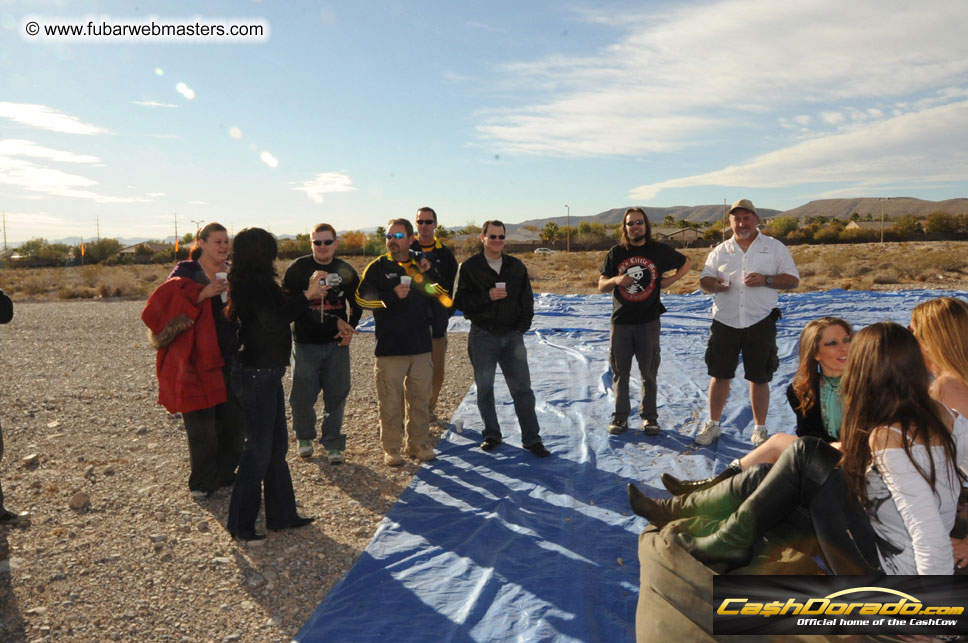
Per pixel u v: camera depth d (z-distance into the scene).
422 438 5.77
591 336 12.40
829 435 3.20
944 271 25.81
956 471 2.23
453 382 8.70
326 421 5.66
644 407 6.22
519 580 3.63
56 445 6.17
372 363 10.17
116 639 3.16
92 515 4.63
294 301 4.11
